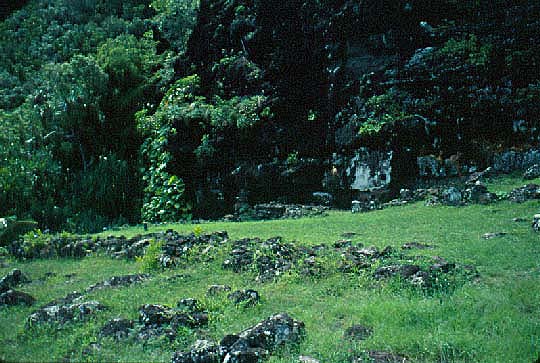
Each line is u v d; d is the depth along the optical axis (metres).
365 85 23.22
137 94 33.94
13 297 8.78
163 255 11.75
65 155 32.28
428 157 21.34
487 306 7.14
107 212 28.80
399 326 6.75
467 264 9.32
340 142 23.47
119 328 6.93
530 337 6.11
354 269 9.47
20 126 32.88
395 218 15.77
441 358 5.80
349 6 23.95
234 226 17.39
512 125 20.83
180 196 26.34
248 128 25.28
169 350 6.34
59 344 6.56
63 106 32.91
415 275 8.48
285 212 22.08
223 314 7.53
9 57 46.50
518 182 18.22
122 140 32.34
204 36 31.53
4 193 28.45
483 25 22.22
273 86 26.00
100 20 50.31
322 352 6.06
